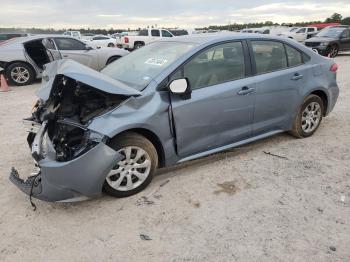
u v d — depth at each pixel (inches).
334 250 118.8
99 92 145.6
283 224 132.5
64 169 130.1
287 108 201.9
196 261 114.0
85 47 452.8
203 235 126.5
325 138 221.1
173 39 190.9
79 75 136.6
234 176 169.9
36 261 114.3
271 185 161.2
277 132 204.1
